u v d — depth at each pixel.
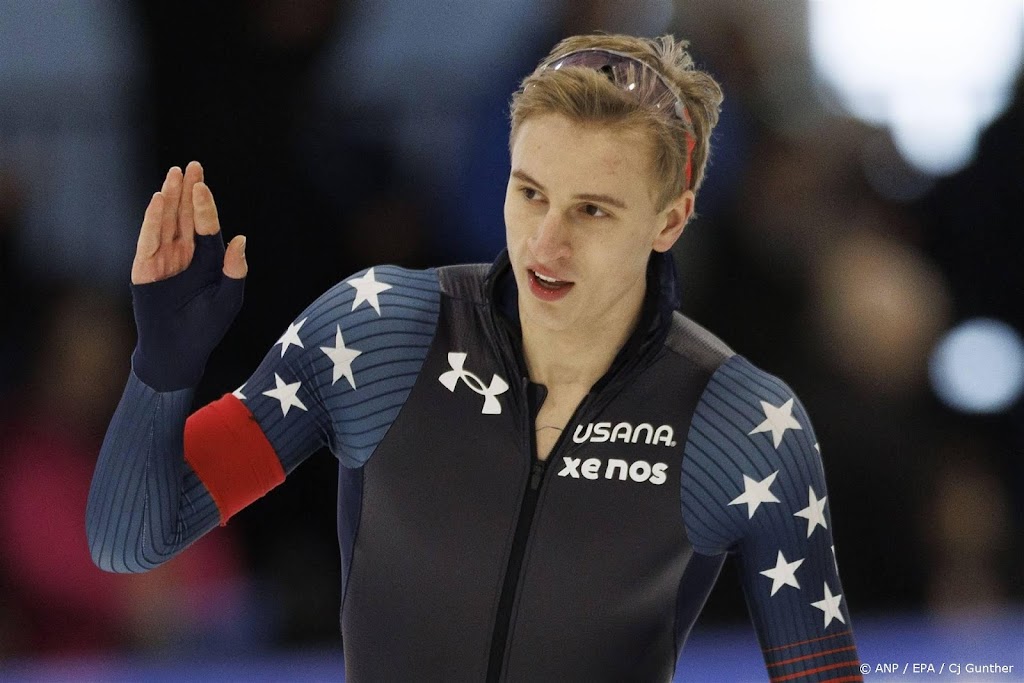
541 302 6.75
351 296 7.47
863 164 18.41
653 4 18.11
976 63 18.86
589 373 7.36
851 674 7.31
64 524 15.78
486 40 18.31
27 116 18.34
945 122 18.83
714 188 17.73
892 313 17.75
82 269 18.05
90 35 18.31
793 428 7.37
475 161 17.69
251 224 17.77
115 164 18.28
